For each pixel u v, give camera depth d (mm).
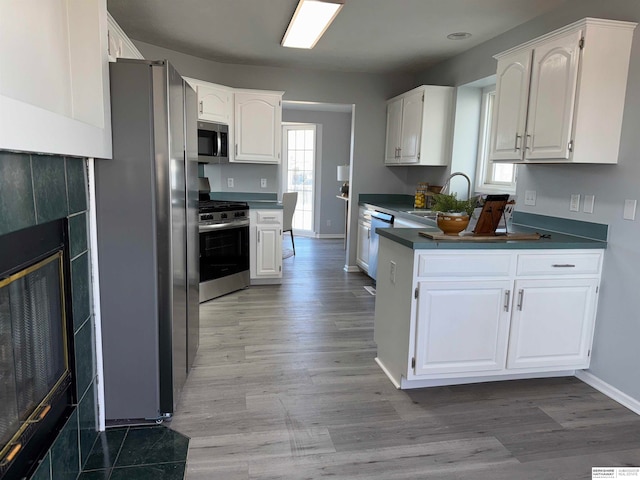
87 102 1871
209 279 4305
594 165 2719
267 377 2756
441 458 2018
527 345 2641
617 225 2564
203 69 4816
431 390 2639
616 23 2414
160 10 3404
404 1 3141
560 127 2555
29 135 1201
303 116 7969
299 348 3213
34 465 1397
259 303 4262
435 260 2432
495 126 3152
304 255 6695
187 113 2477
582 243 2588
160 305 2137
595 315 2711
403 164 4980
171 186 2084
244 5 3281
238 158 4879
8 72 1332
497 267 2508
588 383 2766
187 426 2219
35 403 1460
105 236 2053
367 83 5383
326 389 2625
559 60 2553
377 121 5465
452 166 4559
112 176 2020
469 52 4305
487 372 2615
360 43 4172
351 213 5559
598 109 2480
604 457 2049
